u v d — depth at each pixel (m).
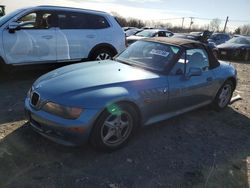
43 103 3.29
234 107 5.84
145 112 3.76
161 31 16.62
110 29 7.39
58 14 6.52
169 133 4.28
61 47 6.55
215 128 4.67
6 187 2.77
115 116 3.42
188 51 4.45
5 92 5.49
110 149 3.51
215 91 5.12
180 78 4.21
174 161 3.52
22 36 5.98
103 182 2.98
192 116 5.08
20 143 3.56
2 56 5.80
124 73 3.87
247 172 3.46
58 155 3.37
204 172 3.36
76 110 3.11
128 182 3.03
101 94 3.27
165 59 4.25
